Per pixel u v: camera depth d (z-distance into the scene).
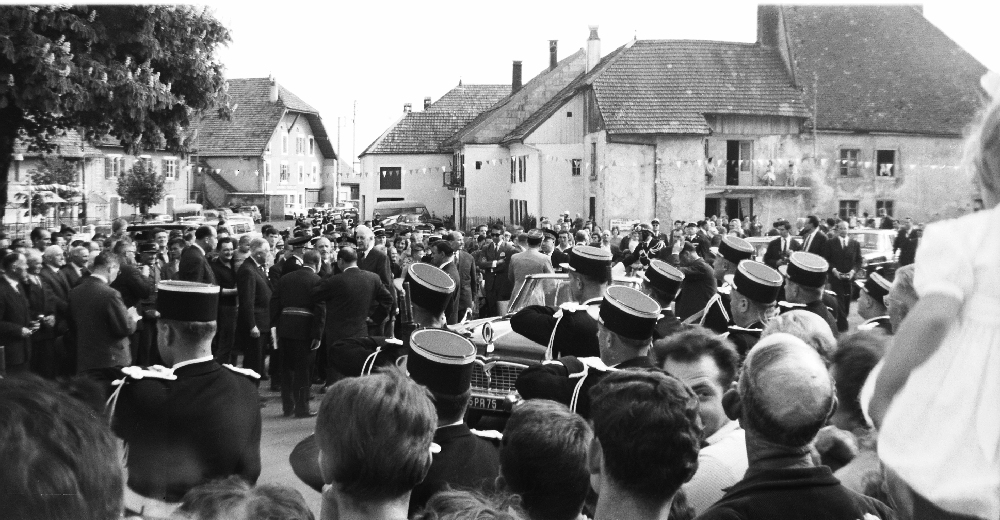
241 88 71.19
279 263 14.34
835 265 19.28
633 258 16.23
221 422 4.34
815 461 3.20
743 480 2.80
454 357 4.04
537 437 3.03
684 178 40.44
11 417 1.21
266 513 2.43
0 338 10.38
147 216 45.19
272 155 70.00
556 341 6.12
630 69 42.25
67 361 11.59
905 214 42.62
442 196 67.44
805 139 42.25
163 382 4.32
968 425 1.71
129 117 22.00
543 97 58.16
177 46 23.22
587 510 3.86
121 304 10.05
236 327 12.82
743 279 6.74
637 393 2.79
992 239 1.75
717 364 4.07
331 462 2.81
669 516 3.27
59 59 19.80
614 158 40.09
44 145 24.31
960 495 1.68
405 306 15.59
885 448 1.81
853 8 44.59
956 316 1.75
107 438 1.29
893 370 1.80
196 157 66.00
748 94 41.94
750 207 41.81
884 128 42.09
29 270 11.83
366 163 67.56
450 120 68.88
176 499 4.25
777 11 44.66
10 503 1.18
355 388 2.85
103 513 1.26
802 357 2.80
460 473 3.93
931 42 44.69
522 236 18.00
